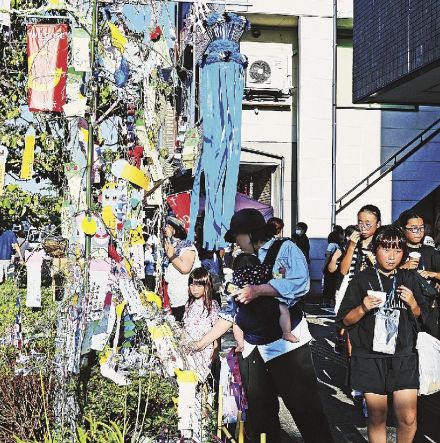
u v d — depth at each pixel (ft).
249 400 27.43
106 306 24.40
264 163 103.71
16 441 22.68
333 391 43.04
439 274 33.04
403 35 62.64
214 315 33.99
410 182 98.89
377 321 25.93
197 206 37.17
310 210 100.94
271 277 26.73
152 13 29.04
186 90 36.01
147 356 26.96
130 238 27.99
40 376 25.62
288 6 100.27
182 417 22.65
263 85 102.42
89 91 25.67
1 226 49.44
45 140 41.16
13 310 34.73
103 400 24.75
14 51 38.78
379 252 27.02
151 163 29.14
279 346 26.45
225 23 34.99
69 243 26.04
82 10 26.45
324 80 101.76
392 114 103.71
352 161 103.14
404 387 25.85
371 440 26.73
